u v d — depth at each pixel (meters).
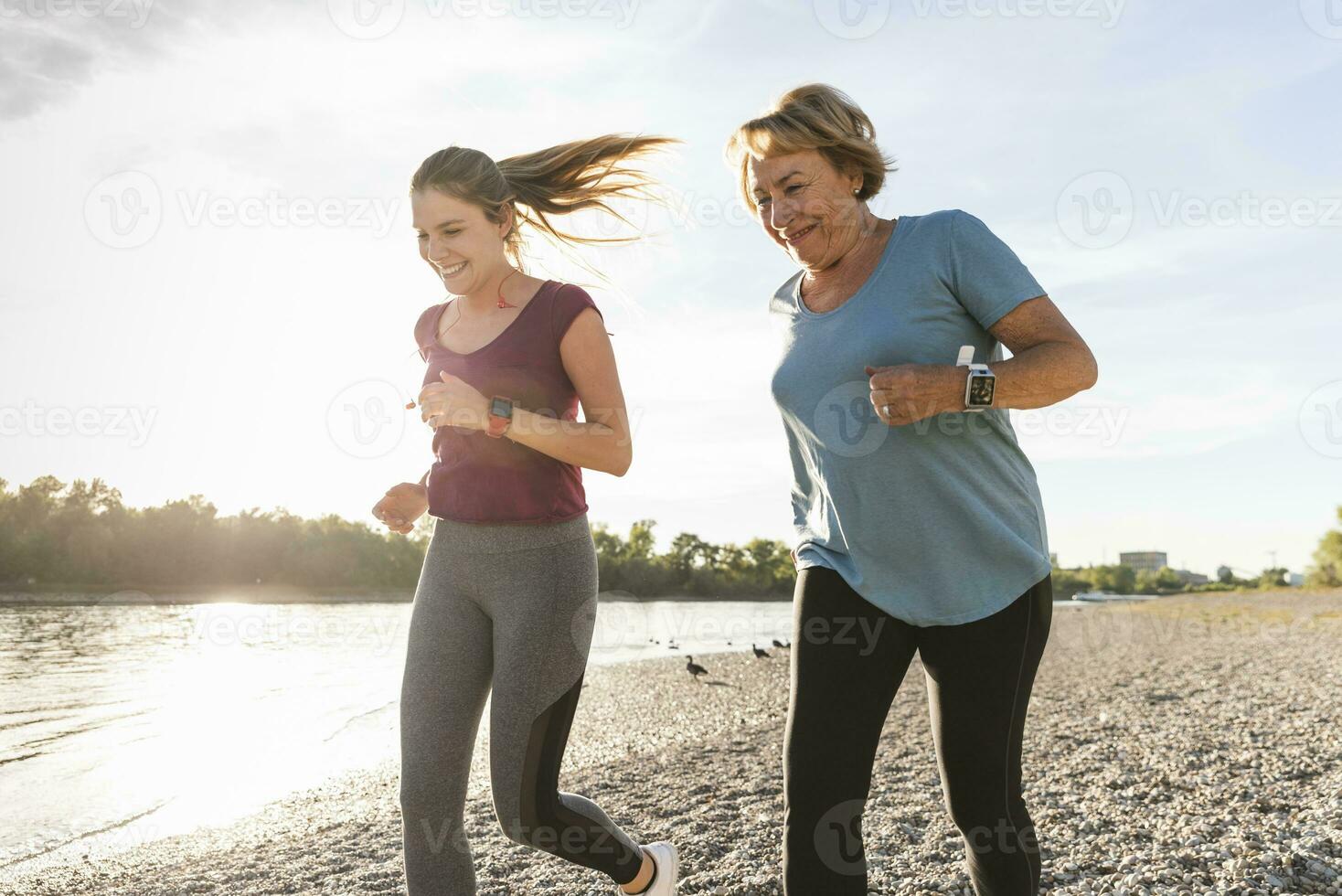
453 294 2.47
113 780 7.98
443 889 2.14
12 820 6.43
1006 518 2.03
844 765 1.89
